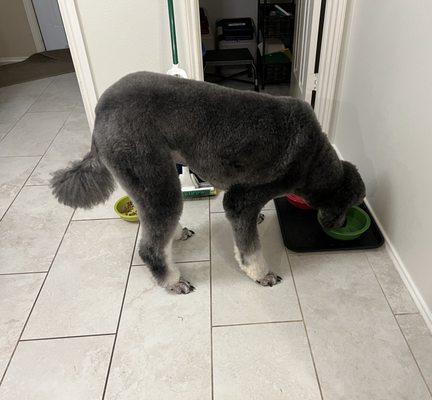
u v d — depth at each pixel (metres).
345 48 2.17
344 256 1.75
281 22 3.08
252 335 1.44
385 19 1.68
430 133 1.36
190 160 1.34
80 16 1.95
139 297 1.60
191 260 1.77
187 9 1.92
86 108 2.24
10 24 4.23
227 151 1.26
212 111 1.23
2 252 1.85
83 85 2.15
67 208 2.12
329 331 1.44
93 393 1.29
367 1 1.88
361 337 1.41
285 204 2.03
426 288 1.45
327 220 1.61
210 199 2.15
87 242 1.89
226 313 1.52
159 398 1.27
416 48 1.43
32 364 1.38
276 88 3.35
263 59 3.25
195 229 1.94
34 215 2.08
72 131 2.90
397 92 1.59
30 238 1.93
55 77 3.89
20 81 3.83
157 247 1.45
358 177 1.54
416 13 1.42
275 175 1.35
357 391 1.25
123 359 1.38
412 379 1.28
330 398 1.24
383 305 1.52
